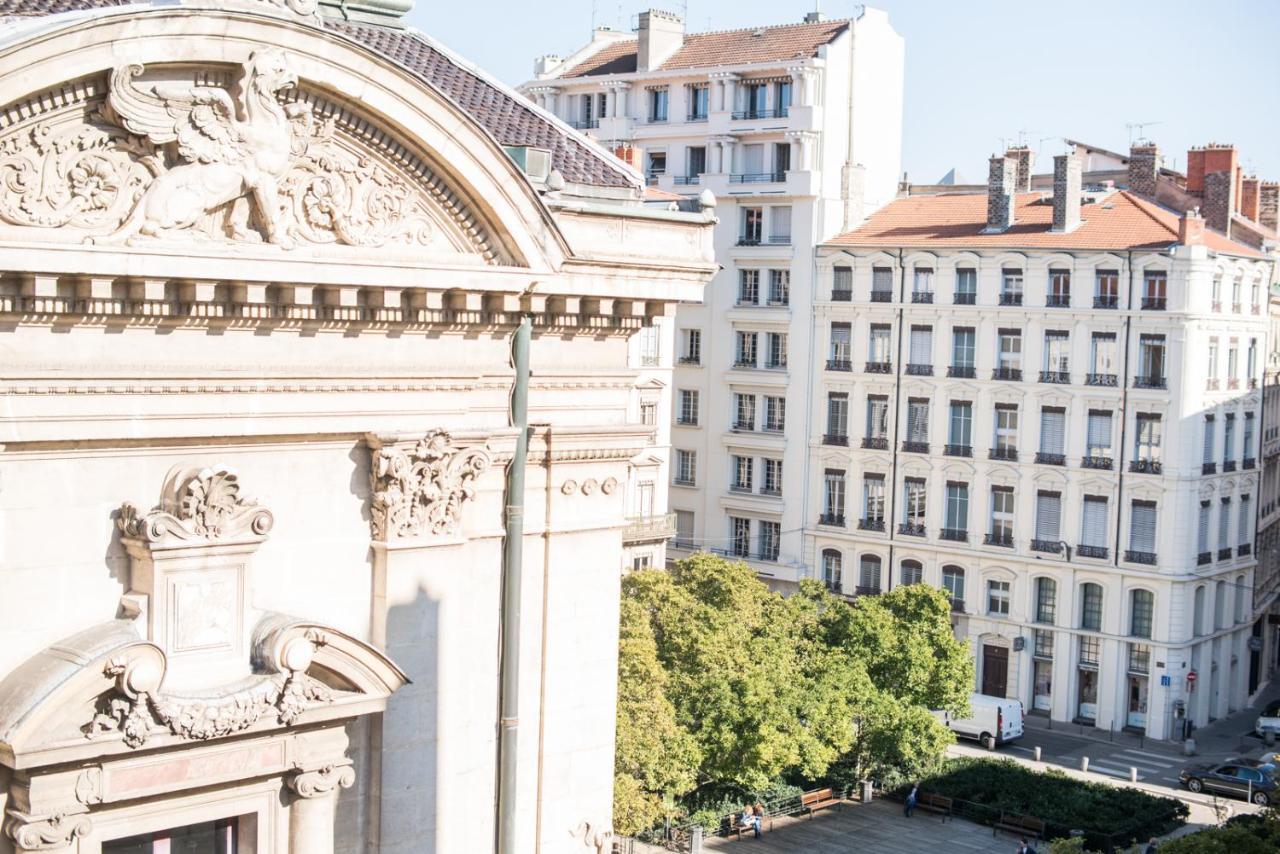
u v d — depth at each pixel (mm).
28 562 18984
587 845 26219
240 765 20688
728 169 96062
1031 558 84188
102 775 19344
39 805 18844
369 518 22484
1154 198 92000
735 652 54844
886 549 89375
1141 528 81375
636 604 52188
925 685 64250
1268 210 110125
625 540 81312
